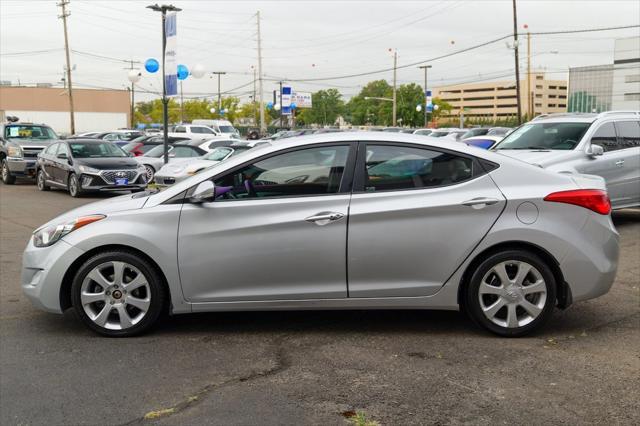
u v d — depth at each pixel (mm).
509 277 4816
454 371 4211
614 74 101188
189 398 3824
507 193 4777
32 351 4656
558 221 4762
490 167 4867
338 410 3645
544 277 4762
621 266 7453
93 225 4836
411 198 4758
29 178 23094
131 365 4363
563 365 4309
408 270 4777
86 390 3951
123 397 3844
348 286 4789
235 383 4047
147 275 4848
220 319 5410
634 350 4613
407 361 4402
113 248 4871
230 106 102250
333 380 4082
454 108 178375
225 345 4762
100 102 88250
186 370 4270
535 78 162125
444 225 4738
